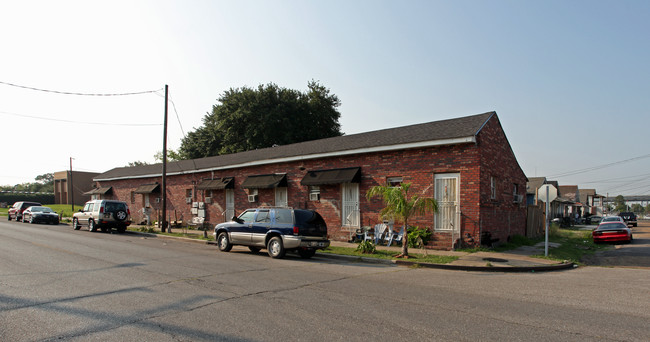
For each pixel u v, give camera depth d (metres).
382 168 17.06
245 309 6.39
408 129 18.20
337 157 18.78
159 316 5.96
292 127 41.25
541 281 9.44
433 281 9.27
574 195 58.34
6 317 5.86
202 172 26.80
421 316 6.10
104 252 13.44
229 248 14.87
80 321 5.69
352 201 18.17
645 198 116.81
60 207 58.59
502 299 7.36
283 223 13.23
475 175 14.57
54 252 13.15
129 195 34.12
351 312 6.28
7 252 12.99
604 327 5.62
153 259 12.02
